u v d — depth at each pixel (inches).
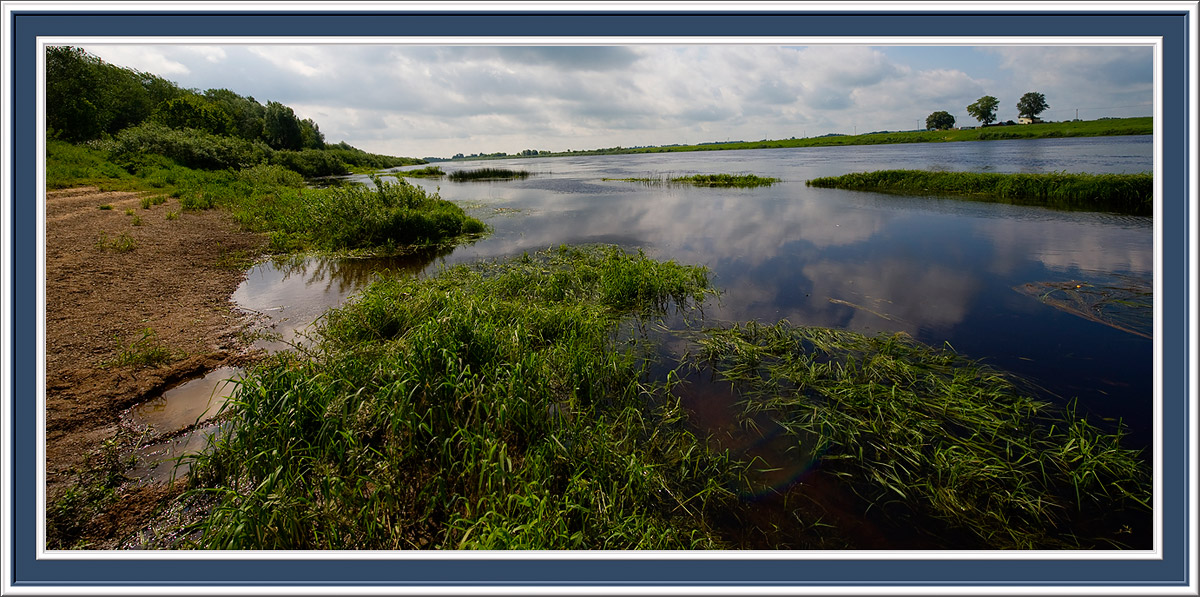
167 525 142.9
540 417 184.5
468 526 144.0
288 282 389.4
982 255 425.4
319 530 139.6
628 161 2829.7
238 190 878.4
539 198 981.8
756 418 199.8
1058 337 257.9
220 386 215.9
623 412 197.6
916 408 195.5
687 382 229.0
